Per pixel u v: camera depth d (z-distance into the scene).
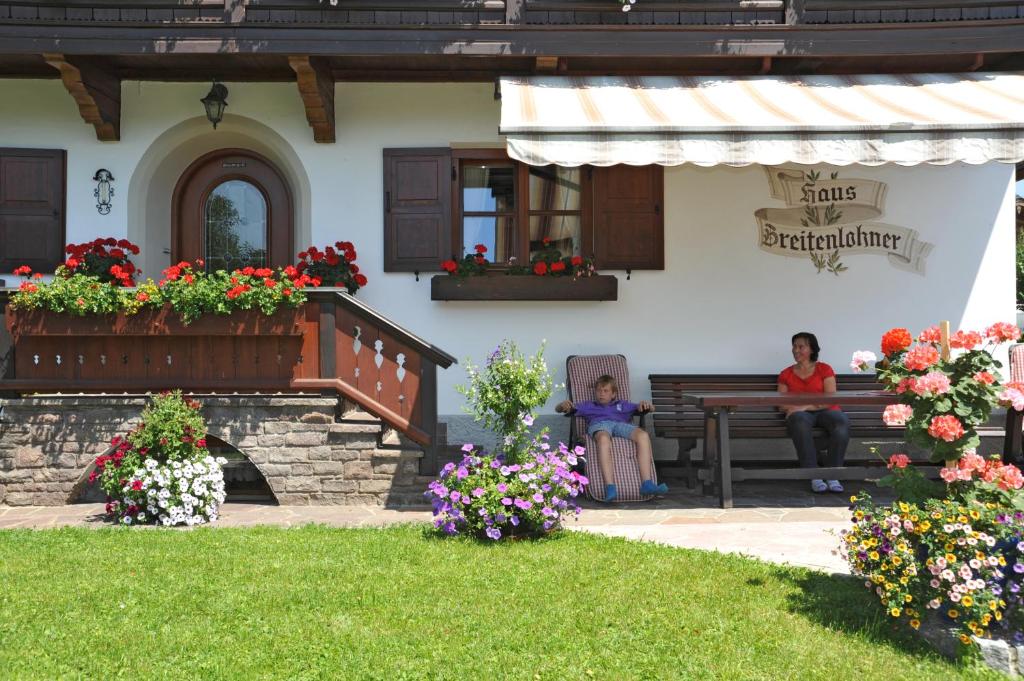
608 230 9.48
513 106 7.74
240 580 5.04
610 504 7.74
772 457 9.67
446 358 7.68
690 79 8.98
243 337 7.74
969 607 3.96
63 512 7.37
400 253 9.36
